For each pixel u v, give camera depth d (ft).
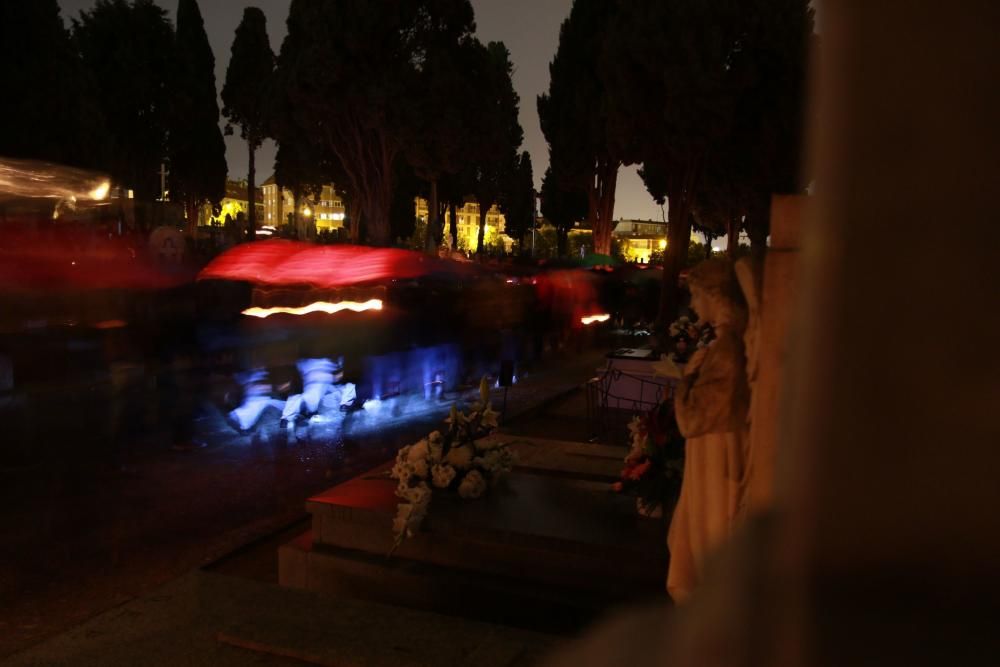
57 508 23.70
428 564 16.98
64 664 13.38
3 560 19.76
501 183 204.85
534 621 15.34
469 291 53.72
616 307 72.54
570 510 17.47
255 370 42.60
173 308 48.44
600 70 71.67
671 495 16.58
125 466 28.14
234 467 28.45
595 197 108.78
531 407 40.50
